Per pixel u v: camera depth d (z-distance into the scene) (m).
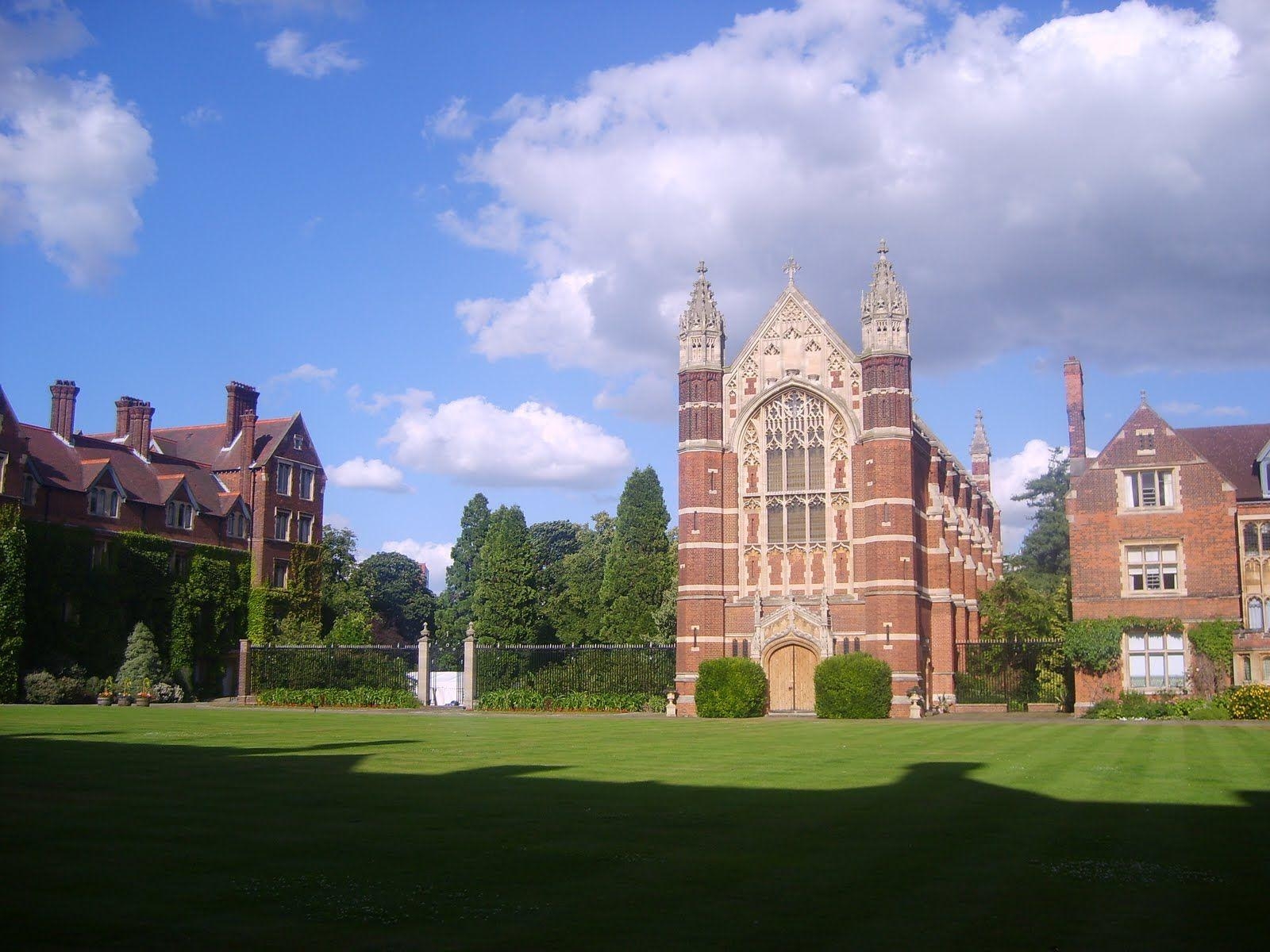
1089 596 62.94
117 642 78.81
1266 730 44.78
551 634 101.44
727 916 13.46
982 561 86.62
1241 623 60.22
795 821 20.25
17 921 12.96
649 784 25.95
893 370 65.25
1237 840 18.41
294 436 98.56
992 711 67.25
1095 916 13.55
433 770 28.72
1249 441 67.38
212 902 13.95
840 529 66.00
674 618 89.19
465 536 119.81
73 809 21.19
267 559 93.44
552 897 14.35
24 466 75.44
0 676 68.31
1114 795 23.94
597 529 128.00
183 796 23.22
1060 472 107.12
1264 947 12.25
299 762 30.83
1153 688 61.09
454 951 12.02
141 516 84.19
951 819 20.58
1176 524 62.00
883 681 61.22
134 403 96.25
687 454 67.81
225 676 90.19
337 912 13.52
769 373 68.25
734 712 62.22
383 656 81.06
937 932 12.81
